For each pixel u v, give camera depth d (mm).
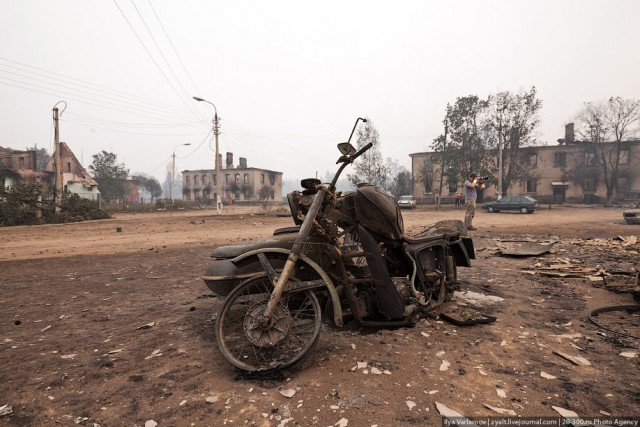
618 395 2514
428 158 48656
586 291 5176
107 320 4379
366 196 3643
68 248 11070
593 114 43312
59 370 3066
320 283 3127
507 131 41812
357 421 2238
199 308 4691
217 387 2703
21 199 21156
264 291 3361
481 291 5262
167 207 45750
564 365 2975
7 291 5875
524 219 21250
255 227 18109
